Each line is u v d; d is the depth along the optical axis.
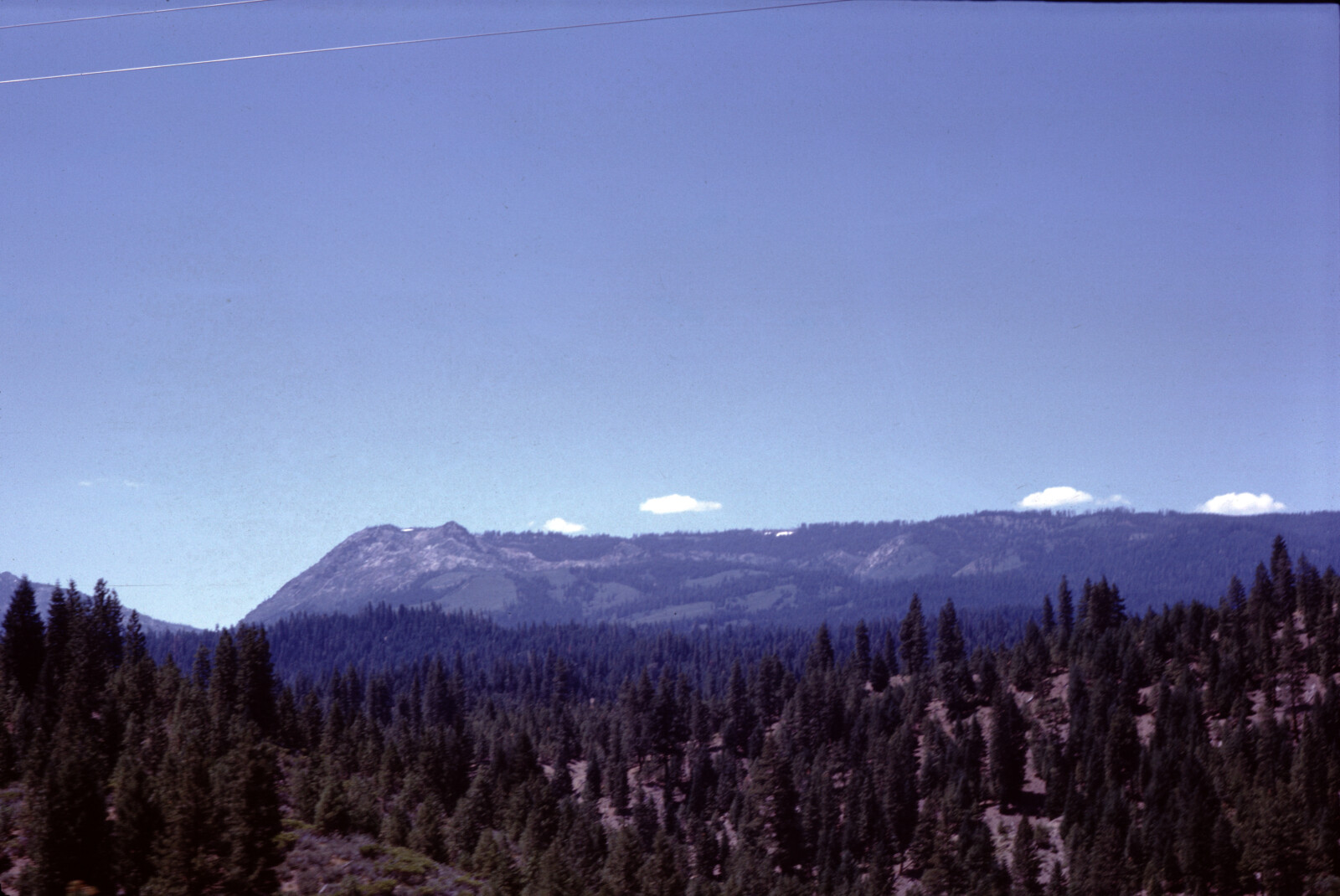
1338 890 138.38
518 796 156.25
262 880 75.19
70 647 143.50
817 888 158.50
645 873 130.62
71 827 68.88
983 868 160.62
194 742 77.25
